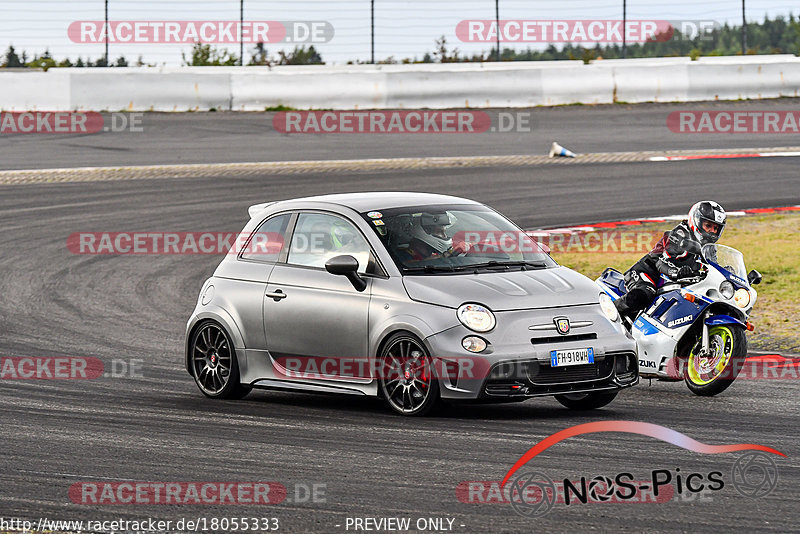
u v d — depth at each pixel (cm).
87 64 10250
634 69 9306
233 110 9112
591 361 2423
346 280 2583
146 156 7388
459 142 7925
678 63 9538
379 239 2580
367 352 2512
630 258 4684
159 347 3559
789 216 5519
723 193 6194
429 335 2394
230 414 2555
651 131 8225
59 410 2617
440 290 2452
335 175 6725
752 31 11069
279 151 7612
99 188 6450
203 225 5581
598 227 5366
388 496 1827
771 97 9344
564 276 2595
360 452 2130
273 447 2191
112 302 4291
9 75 8794
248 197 6138
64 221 5697
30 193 6325
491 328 2380
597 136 8062
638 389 2906
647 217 5597
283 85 9088
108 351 3484
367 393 2523
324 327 2580
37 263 4919
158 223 5634
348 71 9688
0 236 5400
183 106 9088
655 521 1677
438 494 1833
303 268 2683
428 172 6831
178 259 5069
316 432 2323
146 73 9006
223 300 2791
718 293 2828
